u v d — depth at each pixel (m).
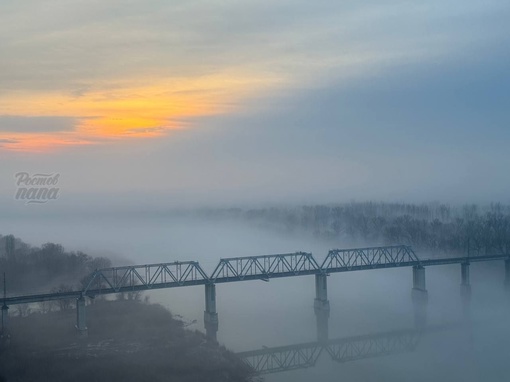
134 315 123.56
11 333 106.88
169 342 105.69
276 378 95.12
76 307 120.06
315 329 125.50
